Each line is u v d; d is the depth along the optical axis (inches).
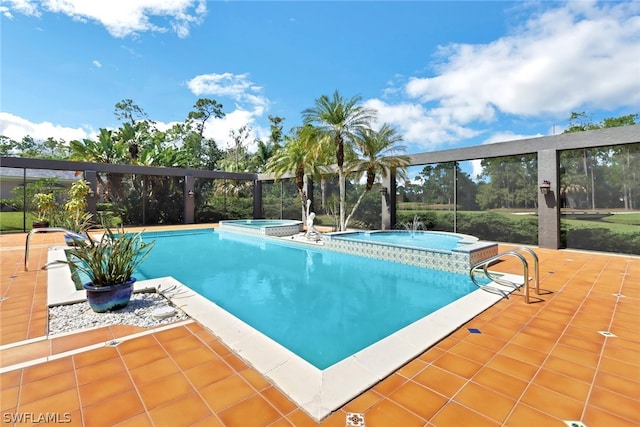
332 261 322.0
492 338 127.3
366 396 89.7
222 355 111.8
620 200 327.3
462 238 363.6
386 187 525.3
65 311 155.0
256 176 788.6
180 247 414.9
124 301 158.2
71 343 120.2
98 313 152.3
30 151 1234.6
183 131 1242.0
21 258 287.6
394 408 84.6
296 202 708.7
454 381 97.1
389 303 192.9
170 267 293.9
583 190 351.3
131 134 820.6
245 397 88.4
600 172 339.3
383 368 103.0
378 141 468.1
